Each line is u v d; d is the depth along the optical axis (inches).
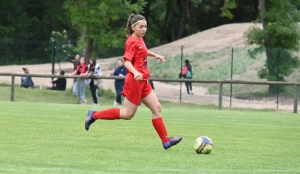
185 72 3142.2
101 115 970.7
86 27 2920.8
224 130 1382.9
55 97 2731.3
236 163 825.5
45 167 736.3
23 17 6309.1
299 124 1659.7
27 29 6417.3
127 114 954.7
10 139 1036.5
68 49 4325.8
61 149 920.3
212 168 772.0
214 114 2014.0
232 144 1081.4
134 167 760.3
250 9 6417.3
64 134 1153.4
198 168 768.3
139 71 933.8
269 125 1584.6
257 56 3949.3
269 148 1031.0
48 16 6456.7
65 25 6560.0
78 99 2464.3
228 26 5295.3
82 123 1414.9
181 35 6914.4
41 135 1119.6
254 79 3496.6
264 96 3097.9
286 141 1167.0
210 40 4889.3
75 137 1106.7
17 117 1534.2
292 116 2054.6
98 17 2906.0
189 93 3157.0
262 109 2610.7
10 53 4180.6
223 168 774.5
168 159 847.1
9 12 6166.3
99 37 2940.5
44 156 837.2
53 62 3029.0
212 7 7027.6
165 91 3393.2
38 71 3934.5
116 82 2415.1
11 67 4126.5
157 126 955.3
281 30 3240.7
